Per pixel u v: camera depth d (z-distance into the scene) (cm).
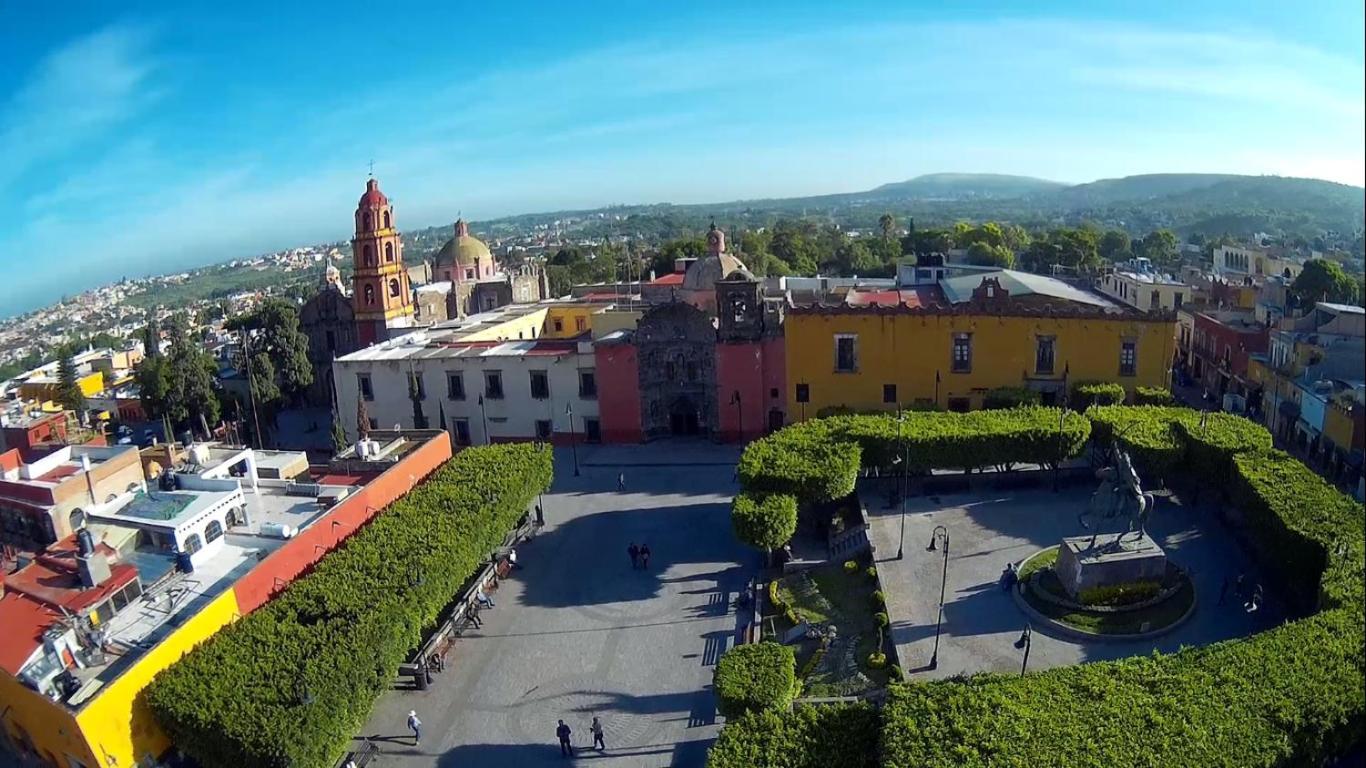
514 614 4688
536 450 5584
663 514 5916
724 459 6962
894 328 6769
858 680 3716
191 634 3531
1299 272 11206
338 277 12506
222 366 11131
